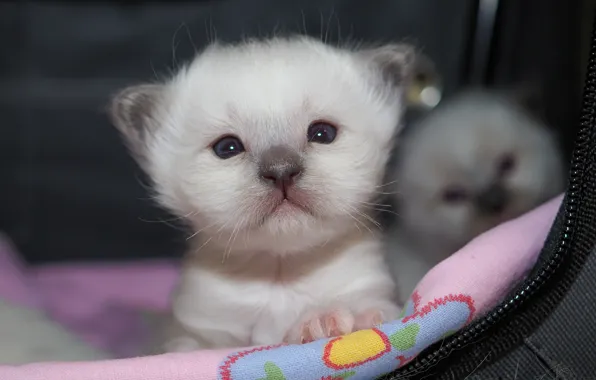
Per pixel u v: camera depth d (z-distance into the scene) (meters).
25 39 0.31
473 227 0.28
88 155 0.32
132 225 0.33
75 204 0.32
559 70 0.31
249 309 0.20
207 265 0.20
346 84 0.20
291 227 0.18
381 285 0.20
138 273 0.32
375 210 0.21
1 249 0.31
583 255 0.15
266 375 0.15
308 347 0.15
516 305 0.15
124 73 0.31
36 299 0.29
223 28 0.31
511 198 0.28
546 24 0.31
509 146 0.29
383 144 0.21
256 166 0.18
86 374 0.15
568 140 0.31
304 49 0.20
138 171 0.31
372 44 0.27
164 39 0.31
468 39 0.31
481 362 0.15
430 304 0.15
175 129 0.20
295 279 0.20
